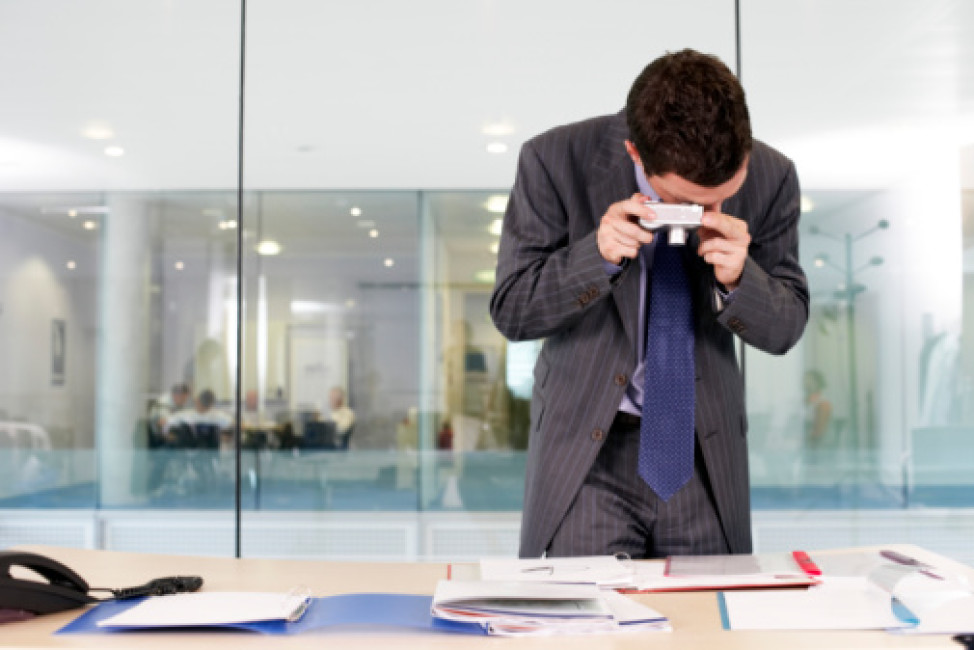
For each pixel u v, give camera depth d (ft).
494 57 12.94
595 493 5.76
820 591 4.30
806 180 12.55
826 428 12.44
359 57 12.99
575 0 12.92
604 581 4.46
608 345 5.79
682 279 5.66
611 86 12.89
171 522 13.16
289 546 13.00
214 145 13.14
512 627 3.67
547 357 6.17
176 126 13.17
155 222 13.21
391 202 12.98
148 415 13.24
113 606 4.18
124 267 13.26
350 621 3.76
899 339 12.37
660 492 5.49
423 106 12.97
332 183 13.03
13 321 13.41
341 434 12.96
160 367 13.24
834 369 12.44
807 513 12.44
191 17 13.16
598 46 12.91
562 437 5.81
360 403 12.93
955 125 12.44
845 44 12.62
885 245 12.44
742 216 5.98
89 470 13.32
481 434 12.82
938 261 12.39
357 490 12.92
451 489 12.84
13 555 4.02
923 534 12.32
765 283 5.53
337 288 13.00
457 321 12.88
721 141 4.76
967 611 3.80
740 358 12.52
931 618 3.73
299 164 13.04
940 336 12.34
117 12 13.25
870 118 12.55
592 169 6.08
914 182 12.48
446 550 12.82
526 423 12.79
